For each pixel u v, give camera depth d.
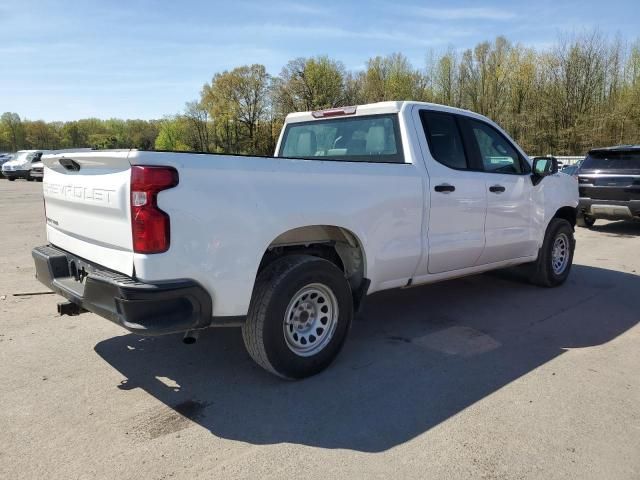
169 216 2.95
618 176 11.02
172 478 2.59
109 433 3.00
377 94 60.97
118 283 2.96
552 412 3.30
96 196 3.26
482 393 3.56
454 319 5.20
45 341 4.44
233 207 3.18
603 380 3.79
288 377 3.65
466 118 5.18
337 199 3.76
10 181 32.34
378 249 4.13
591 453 2.84
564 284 6.71
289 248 3.93
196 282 3.09
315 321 3.80
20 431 3.00
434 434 3.03
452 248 4.79
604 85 43.28
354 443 2.93
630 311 5.55
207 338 4.57
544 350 4.38
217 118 72.81
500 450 2.87
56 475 2.60
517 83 46.59
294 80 61.41
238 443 2.91
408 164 4.41
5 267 7.27
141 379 3.73
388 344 4.48
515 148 5.75
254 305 3.49
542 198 6.02
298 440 2.95
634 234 11.48
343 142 5.09
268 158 3.37
